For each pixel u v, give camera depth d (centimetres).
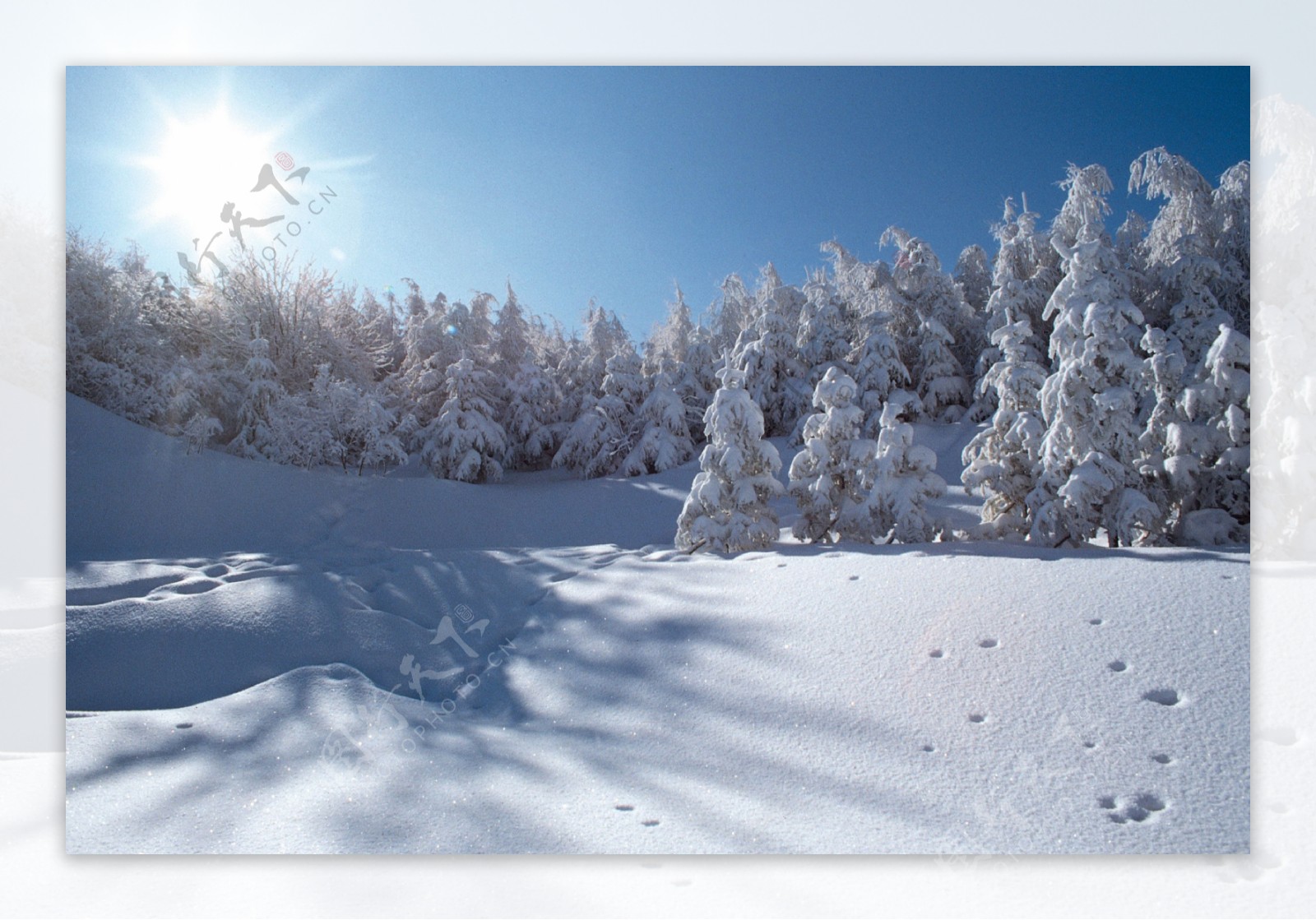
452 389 1666
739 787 280
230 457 1247
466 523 1274
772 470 665
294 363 1427
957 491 1166
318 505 1181
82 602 577
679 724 337
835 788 272
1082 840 234
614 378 1889
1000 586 399
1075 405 611
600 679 401
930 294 1755
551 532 1310
